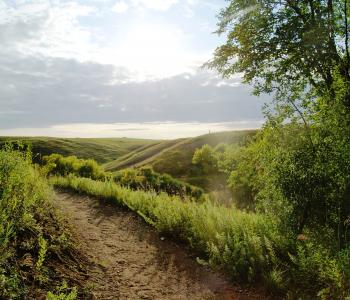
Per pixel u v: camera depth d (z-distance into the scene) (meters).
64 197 16.47
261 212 10.16
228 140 76.75
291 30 14.83
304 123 9.06
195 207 11.74
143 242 10.34
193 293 7.29
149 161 77.38
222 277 7.84
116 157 115.88
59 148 111.00
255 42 15.88
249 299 6.86
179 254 9.40
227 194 16.14
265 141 9.55
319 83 14.36
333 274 6.25
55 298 4.83
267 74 15.68
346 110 9.23
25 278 5.32
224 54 17.09
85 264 7.48
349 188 7.85
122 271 7.88
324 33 13.85
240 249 8.16
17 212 6.86
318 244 7.50
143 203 13.80
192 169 57.62
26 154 8.66
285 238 8.26
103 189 16.22
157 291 7.21
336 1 14.48
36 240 6.69
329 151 8.22
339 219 7.59
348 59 13.88
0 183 7.03
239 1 15.83
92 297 6.05
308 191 8.09
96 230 10.88
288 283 7.00
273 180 8.66
